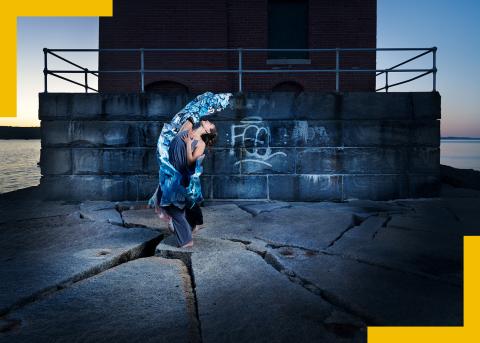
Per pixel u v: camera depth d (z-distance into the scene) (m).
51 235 5.44
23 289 3.39
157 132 8.42
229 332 2.73
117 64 12.03
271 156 8.48
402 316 2.96
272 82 12.13
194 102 5.12
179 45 12.06
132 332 2.72
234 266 4.07
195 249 4.63
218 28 12.06
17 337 2.64
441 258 4.34
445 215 6.76
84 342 2.59
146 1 12.02
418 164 8.55
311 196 8.53
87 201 8.40
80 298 3.28
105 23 11.99
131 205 7.86
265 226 5.95
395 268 4.03
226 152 8.47
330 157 8.50
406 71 8.51
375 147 8.51
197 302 3.22
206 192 8.50
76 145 8.42
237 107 8.42
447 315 2.97
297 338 2.66
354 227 5.89
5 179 22.92
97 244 4.90
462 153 91.19
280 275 3.83
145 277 3.79
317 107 8.45
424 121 8.49
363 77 12.10
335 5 12.10
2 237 5.33
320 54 12.12
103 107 8.38
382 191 8.55
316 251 4.68
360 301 3.22
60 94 8.34
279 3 12.41
